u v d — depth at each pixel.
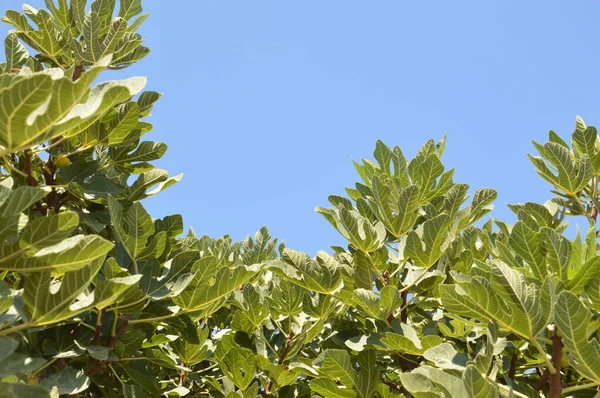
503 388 3.15
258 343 4.78
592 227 3.27
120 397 4.08
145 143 4.34
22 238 2.36
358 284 4.20
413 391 2.82
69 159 4.19
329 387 3.87
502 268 2.91
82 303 2.69
